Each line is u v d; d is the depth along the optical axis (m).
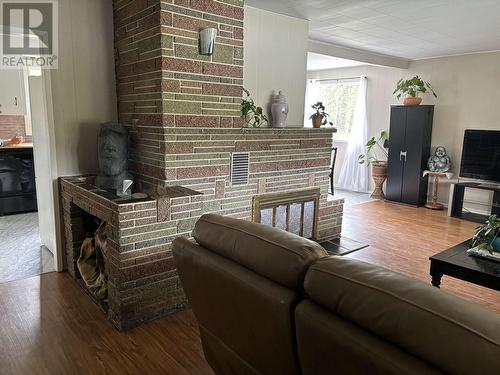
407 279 1.01
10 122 5.55
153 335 2.31
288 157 3.48
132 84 2.88
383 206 5.98
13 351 2.12
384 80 6.70
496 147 5.18
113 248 2.33
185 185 2.74
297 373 1.28
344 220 5.11
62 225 3.14
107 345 2.20
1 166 4.71
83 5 2.96
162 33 2.46
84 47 3.00
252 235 1.42
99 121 3.16
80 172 3.15
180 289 2.57
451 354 0.80
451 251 2.76
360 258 3.73
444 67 5.89
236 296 1.40
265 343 1.35
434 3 3.21
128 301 2.34
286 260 1.24
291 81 3.94
